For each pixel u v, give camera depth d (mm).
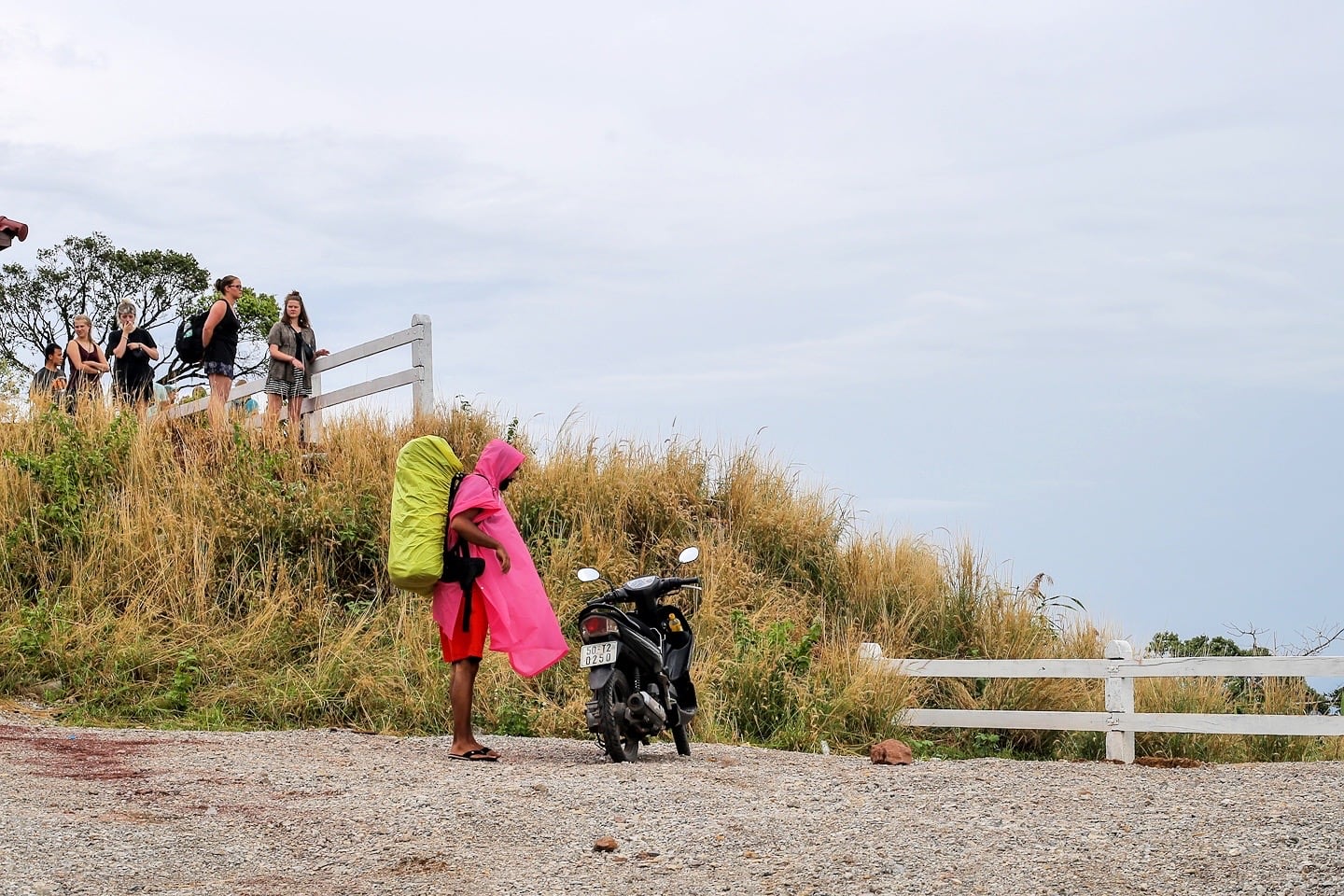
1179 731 9812
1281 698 11445
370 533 12836
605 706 7938
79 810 5746
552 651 8000
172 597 11609
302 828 5574
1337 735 9984
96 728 9234
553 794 6355
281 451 13945
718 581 13062
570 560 12664
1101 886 4676
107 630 11109
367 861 5078
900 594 13828
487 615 8047
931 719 11102
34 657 10648
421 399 14875
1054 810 6059
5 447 13391
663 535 13945
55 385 16266
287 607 11672
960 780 7207
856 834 5496
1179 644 12430
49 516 12414
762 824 5699
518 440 14961
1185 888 4629
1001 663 10914
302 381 15727
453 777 6930
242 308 28703
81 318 16422
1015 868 4926
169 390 19750
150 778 6660
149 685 10578
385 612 11906
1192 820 5719
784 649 11445
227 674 10930
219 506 12641
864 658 11500
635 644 8203
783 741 10352
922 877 4812
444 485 8109
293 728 10164
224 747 8102
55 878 4617
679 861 5086
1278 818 5727
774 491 15086
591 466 14461
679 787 6660
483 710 10469
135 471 13164
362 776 6930
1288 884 4621
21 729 8656
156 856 5023
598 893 4660
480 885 4766
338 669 10766
